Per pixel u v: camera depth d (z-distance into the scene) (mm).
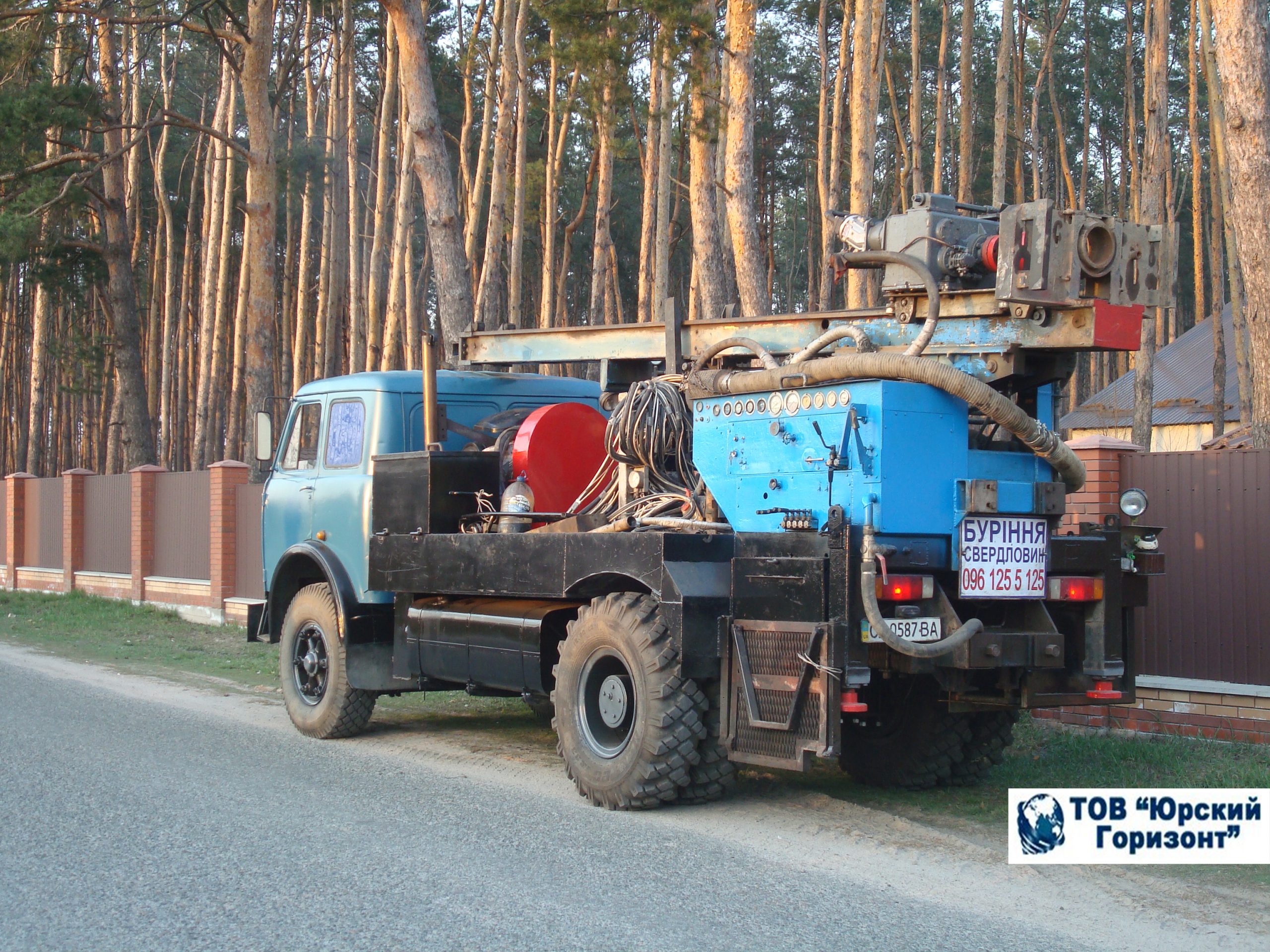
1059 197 41219
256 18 22016
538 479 8672
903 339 6996
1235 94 9164
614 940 4656
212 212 33875
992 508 6293
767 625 6293
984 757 7547
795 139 46969
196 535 20375
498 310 22219
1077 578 6578
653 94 25016
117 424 35219
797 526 6414
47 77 23906
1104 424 29438
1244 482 8648
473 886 5355
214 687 12336
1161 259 6527
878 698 7688
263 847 5988
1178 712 8859
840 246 7539
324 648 9477
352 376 9938
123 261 28766
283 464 10523
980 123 40812
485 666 8008
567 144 42875
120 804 6883
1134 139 34562
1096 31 41938
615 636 6836
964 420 6367
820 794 7305
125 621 19359
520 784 7609
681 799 6891
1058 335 6395
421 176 16047
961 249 6746
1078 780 7582
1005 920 4957
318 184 38281
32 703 10898
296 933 4746
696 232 16750
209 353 34156
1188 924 4934
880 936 4730
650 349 8602
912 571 6223
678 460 7699
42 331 40719
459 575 8117
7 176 22266
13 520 26484
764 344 7777
